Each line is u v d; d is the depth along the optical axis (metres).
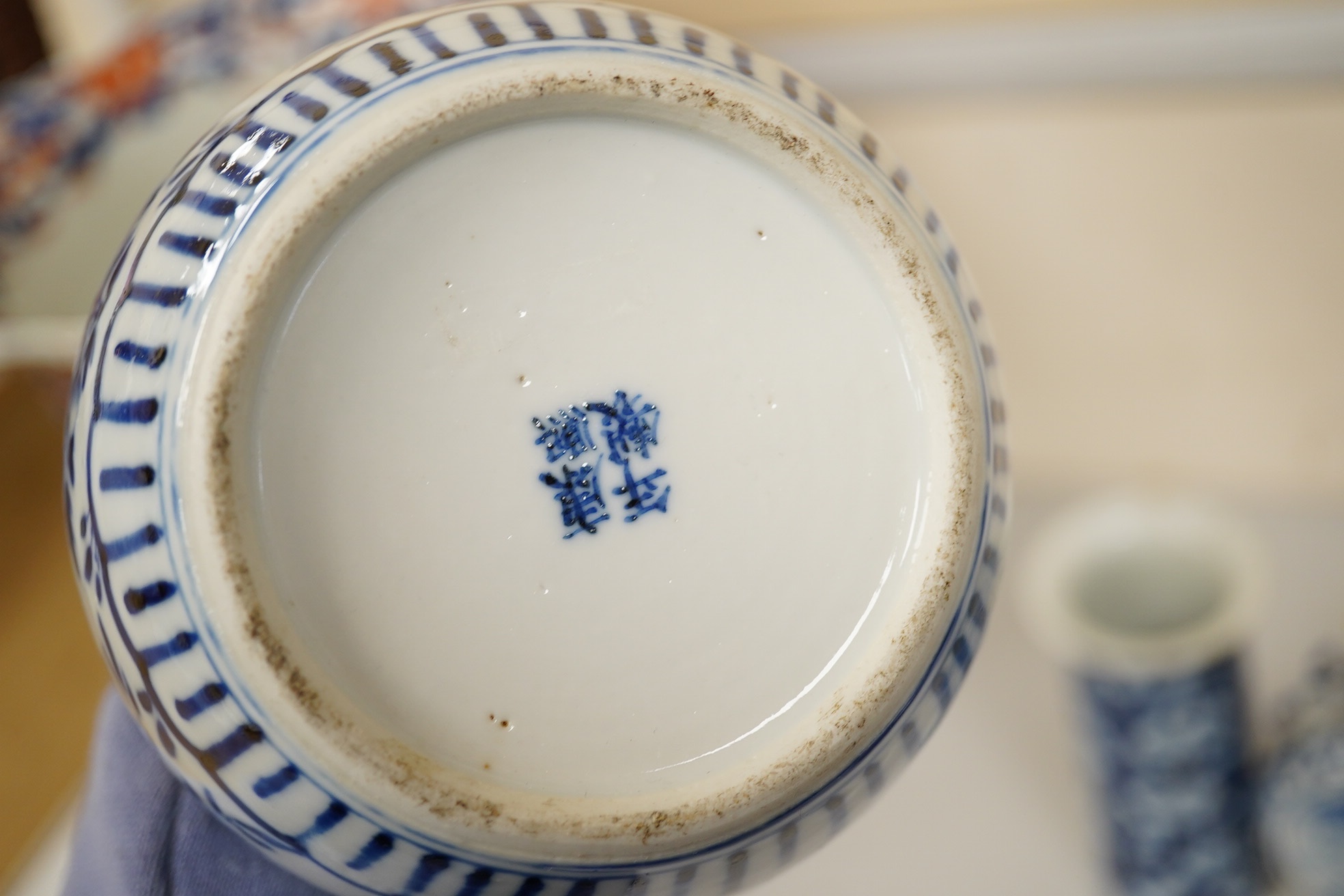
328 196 0.28
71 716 0.43
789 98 0.31
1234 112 0.58
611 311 0.30
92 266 0.46
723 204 0.30
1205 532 0.49
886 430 0.30
